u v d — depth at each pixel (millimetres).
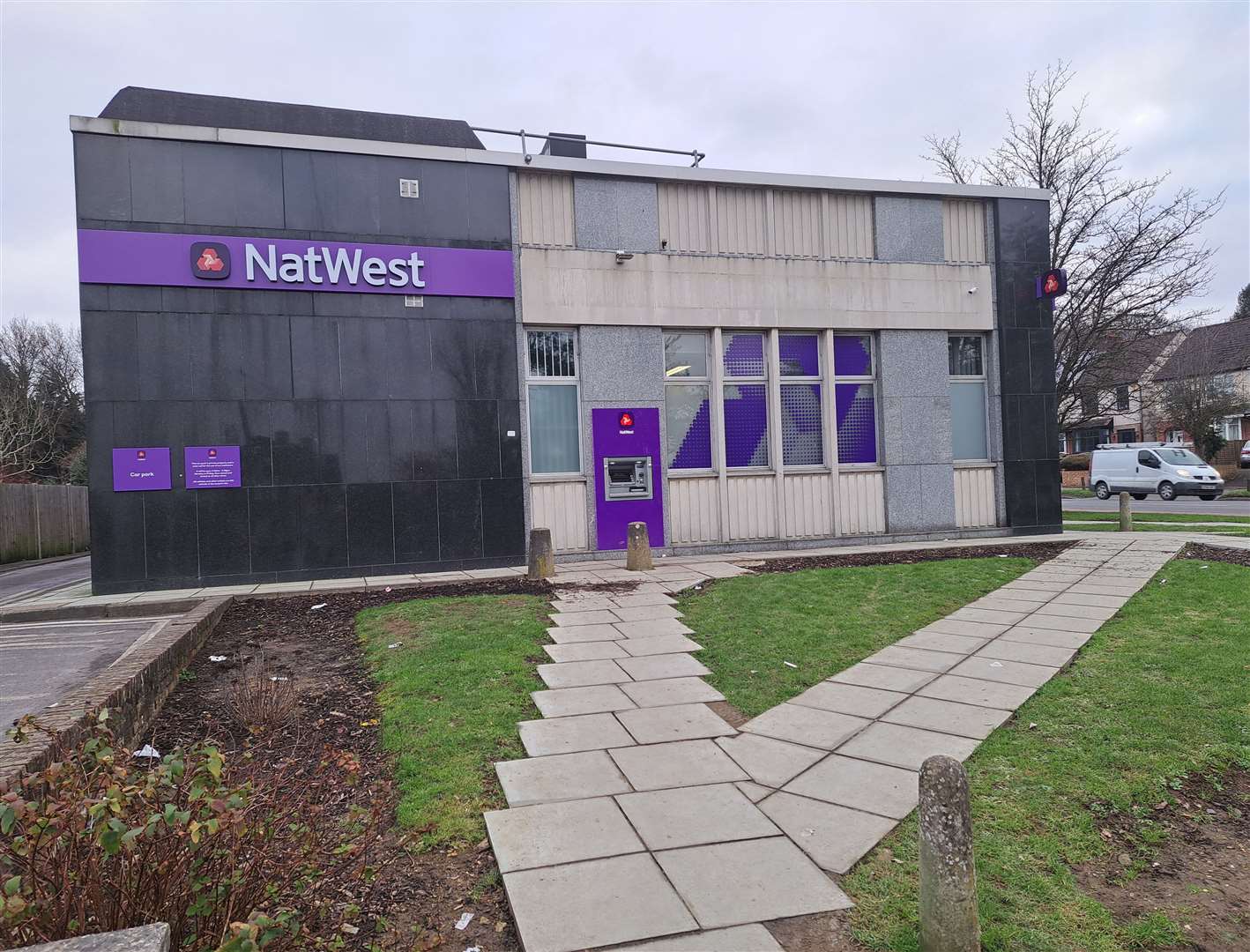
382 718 5098
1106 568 10453
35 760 3086
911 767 4332
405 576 11125
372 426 11266
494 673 5871
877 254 13938
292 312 10953
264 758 4438
